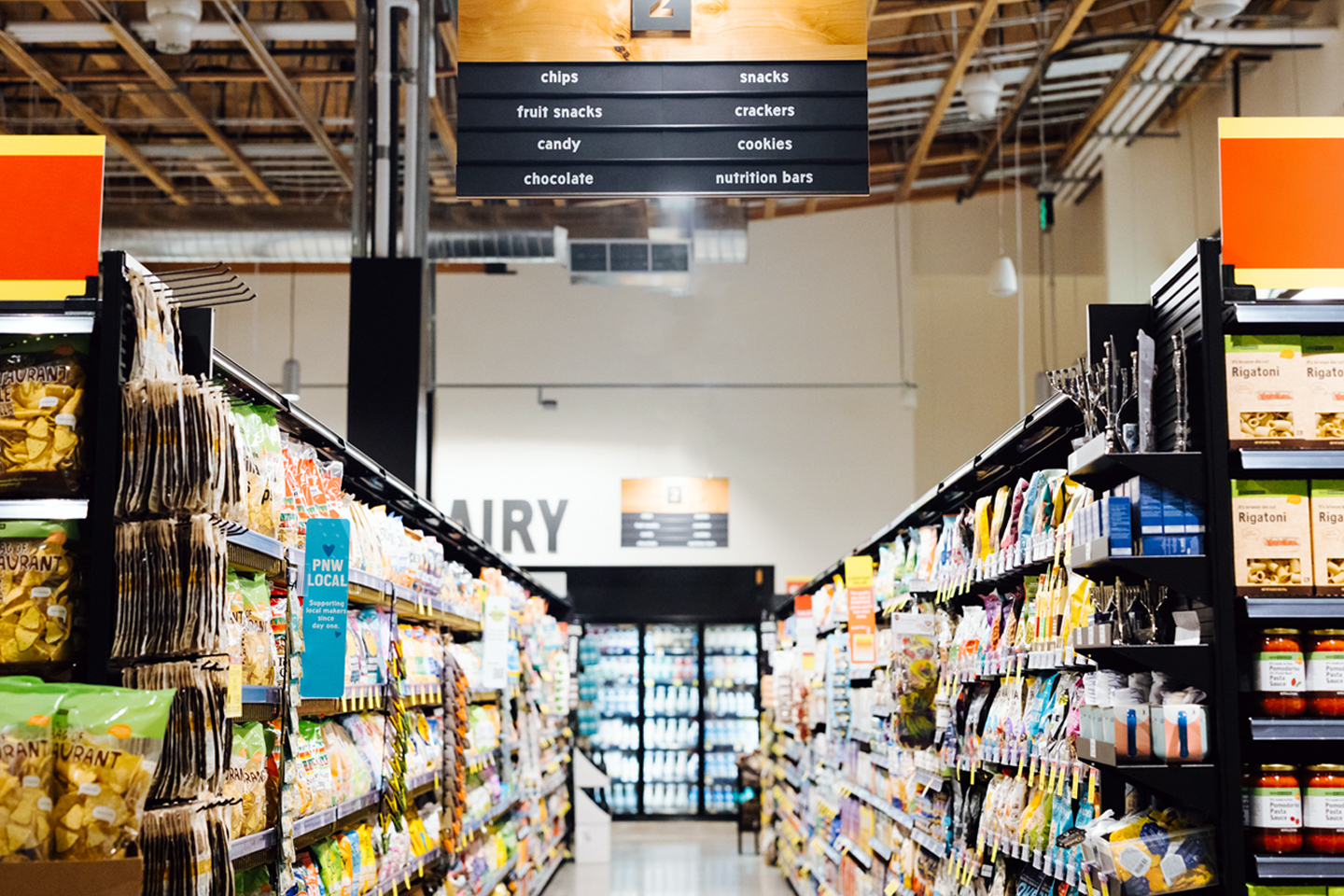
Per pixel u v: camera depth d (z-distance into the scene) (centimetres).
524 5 539
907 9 1091
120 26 1024
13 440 252
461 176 531
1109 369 318
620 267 1251
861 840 723
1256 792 273
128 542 248
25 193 267
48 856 212
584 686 1593
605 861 1237
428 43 827
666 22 539
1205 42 1071
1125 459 286
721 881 1113
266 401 347
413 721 538
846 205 1600
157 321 266
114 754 216
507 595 727
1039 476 406
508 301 1599
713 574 1559
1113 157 1417
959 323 1570
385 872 464
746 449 1571
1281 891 268
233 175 1486
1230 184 294
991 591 505
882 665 667
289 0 1075
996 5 1033
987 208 1581
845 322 1585
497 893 733
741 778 1356
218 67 1191
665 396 1582
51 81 1134
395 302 740
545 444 1577
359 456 452
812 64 539
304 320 1586
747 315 1594
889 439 1564
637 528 1562
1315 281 291
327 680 361
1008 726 422
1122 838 279
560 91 536
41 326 255
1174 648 280
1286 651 277
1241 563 281
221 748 253
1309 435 285
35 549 248
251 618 316
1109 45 1203
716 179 533
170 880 230
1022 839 388
